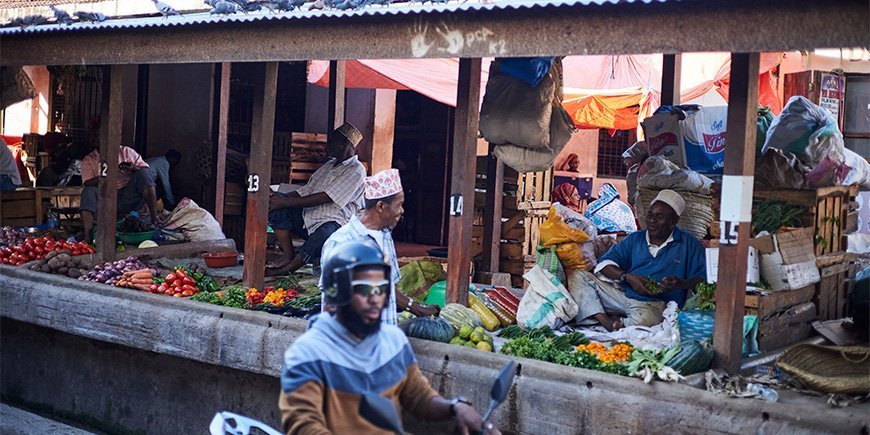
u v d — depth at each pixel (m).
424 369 6.48
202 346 7.62
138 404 8.45
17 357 9.49
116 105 9.70
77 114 18.14
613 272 7.55
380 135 15.12
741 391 5.47
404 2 7.22
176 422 8.14
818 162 7.65
